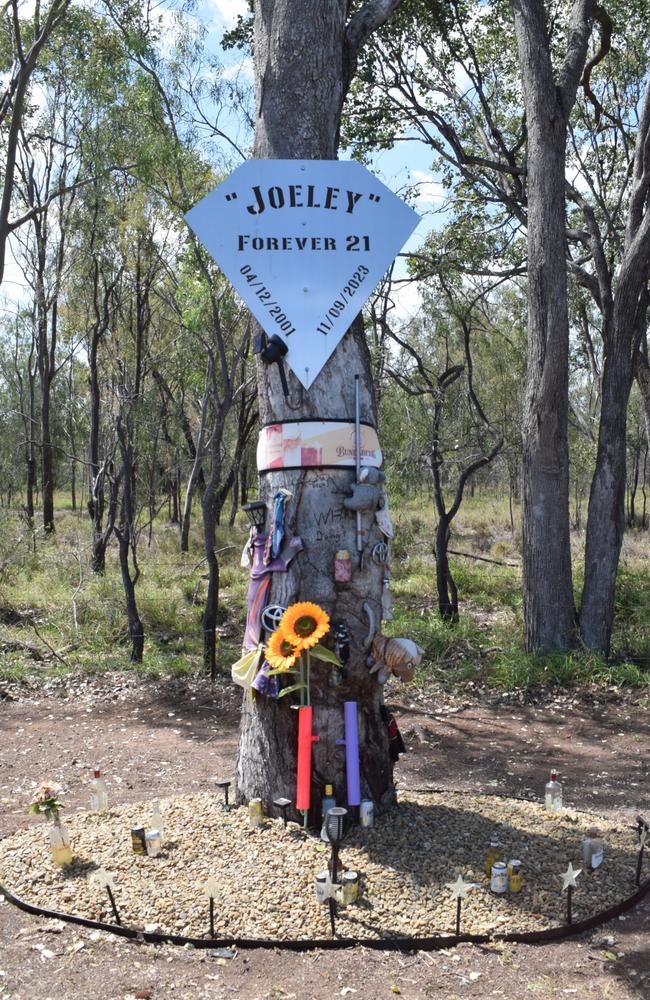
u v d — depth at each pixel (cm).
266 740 459
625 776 659
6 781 632
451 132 1317
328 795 438
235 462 2008
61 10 1142
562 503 1005
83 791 610
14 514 1908
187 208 977
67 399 2833
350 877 384
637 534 2622
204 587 1451
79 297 1653
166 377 1972
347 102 1415
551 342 982
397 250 457
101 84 1055
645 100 1061
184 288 971
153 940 365
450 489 2283
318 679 447
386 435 1327
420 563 1738
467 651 1042
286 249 453
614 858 440
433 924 373
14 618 1238
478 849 434
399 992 331
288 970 345
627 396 1031
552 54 1371
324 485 454
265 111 475
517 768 679
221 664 1003
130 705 866
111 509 1384
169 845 437
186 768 664
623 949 364
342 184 454
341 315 454
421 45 1402
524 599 1019
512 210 1377
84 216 1463
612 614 1029
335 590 452
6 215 1166
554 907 389
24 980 337
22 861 435
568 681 920
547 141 977
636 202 1072
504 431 1550
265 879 401
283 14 471
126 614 1230
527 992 332
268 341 454
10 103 1316
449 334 1477
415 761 695
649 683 905
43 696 894
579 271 1287
